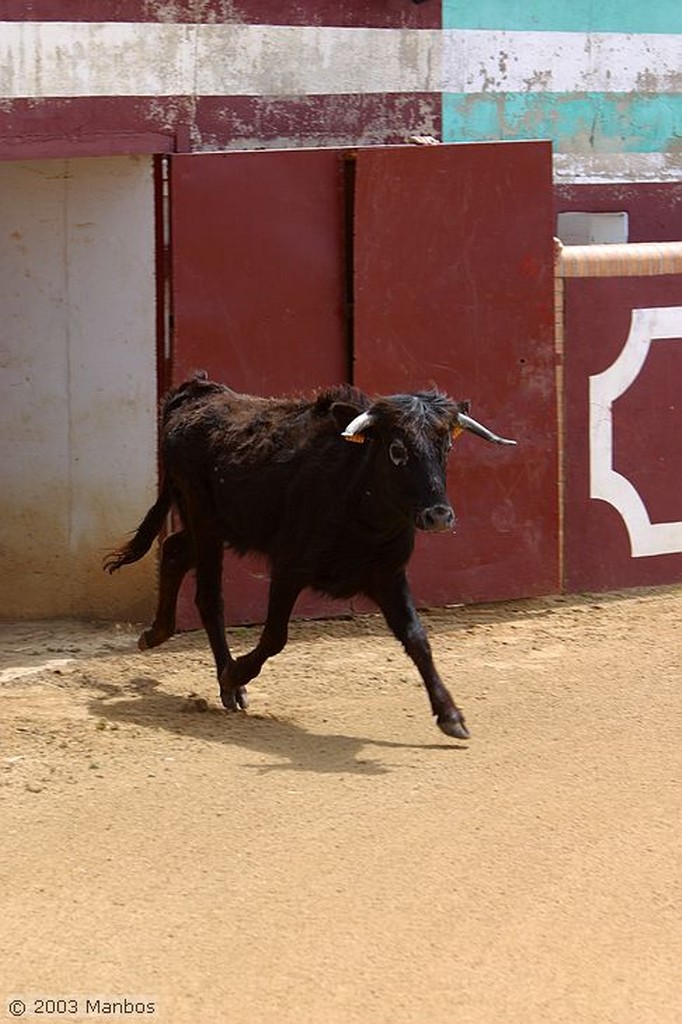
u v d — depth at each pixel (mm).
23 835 7066
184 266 10625
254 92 11242
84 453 11031
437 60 12328
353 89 11836
